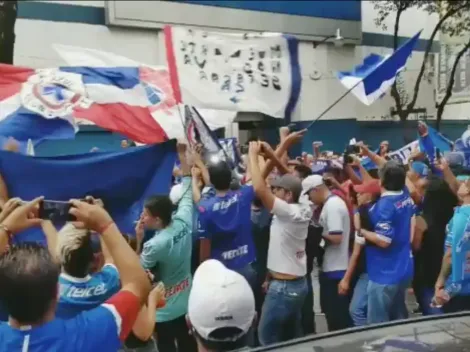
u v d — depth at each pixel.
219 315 2.40
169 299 4.89
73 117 5.68
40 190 4.31
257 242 6.02
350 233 6.20
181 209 5.15
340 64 20.69
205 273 2.52
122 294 2.57
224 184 5.35
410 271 5.45
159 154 4.62
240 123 17.31
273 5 19.95
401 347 2.30
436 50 12.58
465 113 7.81
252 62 5.57
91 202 2.85
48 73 5.78
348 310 6.09
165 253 4.77
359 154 8.65
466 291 5.21
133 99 6.26
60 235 3.58
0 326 2.47
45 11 16.53
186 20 18.48
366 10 20.64
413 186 6.48
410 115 11.00
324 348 2.32
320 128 17.39
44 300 2.41
